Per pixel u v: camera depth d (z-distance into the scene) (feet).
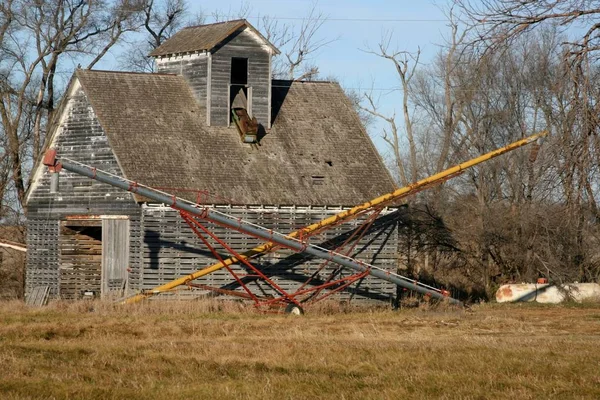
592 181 134.51
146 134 284.20
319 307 265.75
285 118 310.04
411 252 375.66
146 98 296.71
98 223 279.28
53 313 243.81
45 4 370.53
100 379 132.57
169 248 270.05
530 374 141.79
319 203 282.77
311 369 145.28
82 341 179.11
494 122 377.71
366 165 300.40
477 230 343.05
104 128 280.51
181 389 125.29
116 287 273.33
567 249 312.91
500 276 350.84
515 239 337.11
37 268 294.25
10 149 360.28
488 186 380.37
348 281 277.44
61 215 288.71
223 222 244.63
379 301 289.94
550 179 138.72
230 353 161.38
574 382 136.36
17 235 362.53
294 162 293.64
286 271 279.69
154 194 236.02
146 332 198.59
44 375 134.31
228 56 302.04
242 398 119.75
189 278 256.32
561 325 230.27
